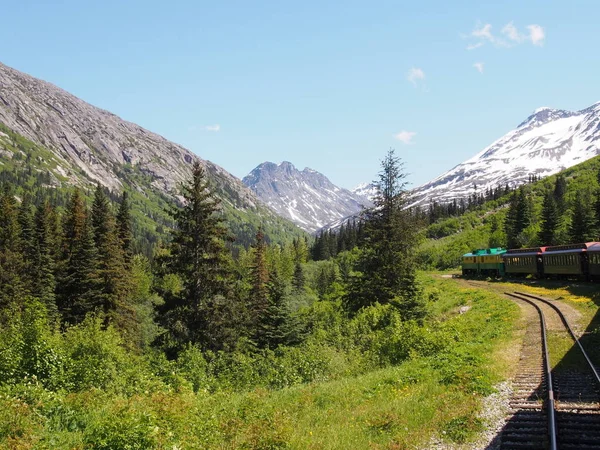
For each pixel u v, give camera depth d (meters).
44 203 65.62
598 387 13.77
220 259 33.53
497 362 18.39
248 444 10.76
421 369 18.45
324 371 22.73
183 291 33.41
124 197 67.31
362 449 10.58
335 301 56.19
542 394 13.62
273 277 46.34
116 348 22.00
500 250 72.62
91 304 48.72
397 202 42.06
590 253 44.44
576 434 10.48
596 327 22.30
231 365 25.30
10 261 51.56
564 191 115.56
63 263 54.50
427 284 68.19
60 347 19.67
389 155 42.78
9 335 18.38
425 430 11.66
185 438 10.54
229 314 33.19
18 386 13.58
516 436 10.62
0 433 10.20
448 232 131.00
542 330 23.14
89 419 12.45
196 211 33.50
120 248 61.62
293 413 14.33
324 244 161.25
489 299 41.16
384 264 41.12
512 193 144.62
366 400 15.13
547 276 55.34
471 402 13.43
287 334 41.16
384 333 28.19
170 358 31.36
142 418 9.91
